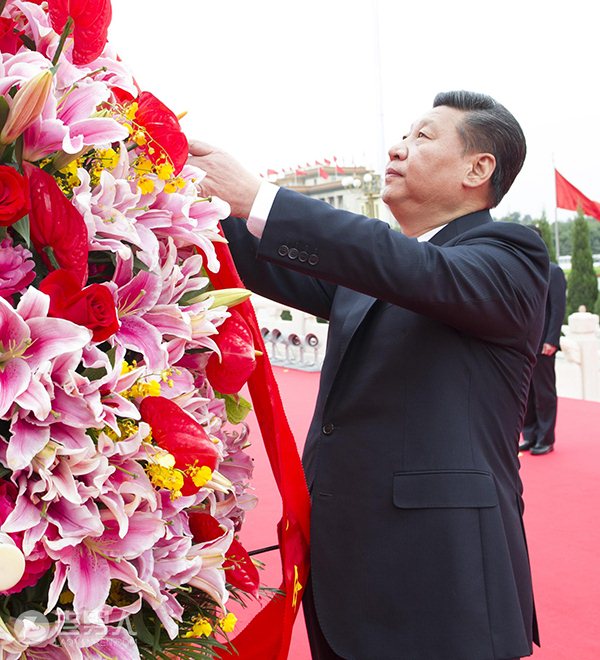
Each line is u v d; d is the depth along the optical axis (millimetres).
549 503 4363
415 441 1513
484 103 1708
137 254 866
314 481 1599
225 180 1372
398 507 1483
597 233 20766
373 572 1479
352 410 1583
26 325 719
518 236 1581
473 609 1424
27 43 895
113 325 798
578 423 6441
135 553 826
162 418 879
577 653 2730
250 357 1034
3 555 679
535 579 3355
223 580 966
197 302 979
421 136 1709
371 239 1406
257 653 1248
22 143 804
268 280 1737
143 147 954
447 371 1538
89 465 774
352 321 1641
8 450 726
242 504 1168
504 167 1696
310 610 1619
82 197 805
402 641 1437
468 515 1469
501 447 1580
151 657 950
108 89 913
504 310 1520
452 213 1717
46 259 827
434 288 1439
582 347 7777
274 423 1213
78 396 764
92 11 857
